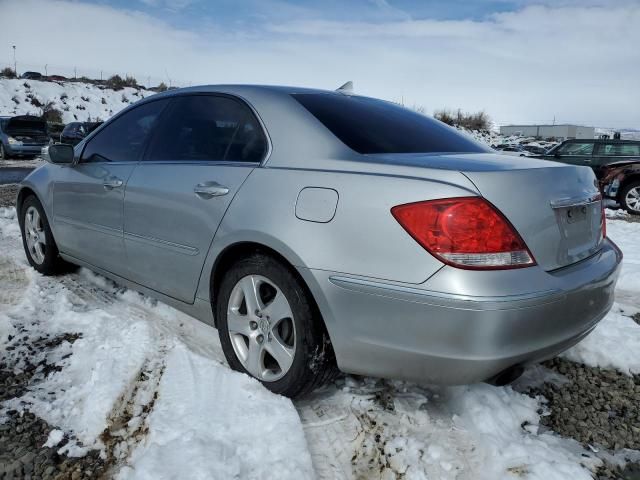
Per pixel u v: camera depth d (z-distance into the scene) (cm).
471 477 192
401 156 224
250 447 196
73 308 331
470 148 272
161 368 255
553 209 204
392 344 196
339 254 203
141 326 293
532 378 274
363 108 274
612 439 224
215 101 284
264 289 243
